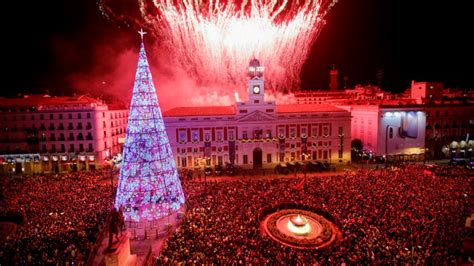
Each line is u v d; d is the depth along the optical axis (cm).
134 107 4619
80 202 4875
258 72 8725
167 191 4759
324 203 4681
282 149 8862
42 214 4406
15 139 8838
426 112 9094
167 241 3522
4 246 3491
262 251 3291
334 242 3794
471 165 7031
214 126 8712
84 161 8956
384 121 8875
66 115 8869
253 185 5694
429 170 6316
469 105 9300
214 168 8269
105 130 9356
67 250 3359
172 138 8625
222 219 4016
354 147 9800
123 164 4644
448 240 3338
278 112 8956
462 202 4341
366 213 4100
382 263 3006
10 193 5472
